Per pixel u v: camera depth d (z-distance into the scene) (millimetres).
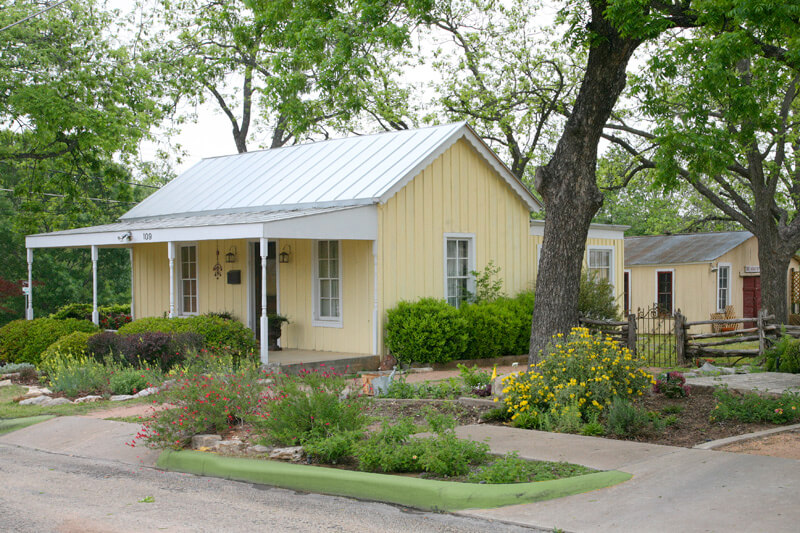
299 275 17547
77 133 22359
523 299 18078
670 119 13367
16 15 21031
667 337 23859
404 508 6695
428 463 7180
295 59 15383
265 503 6914
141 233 16984
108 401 12305
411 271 16656
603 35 11602
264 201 17984
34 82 21375
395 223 16344
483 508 6418
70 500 7098
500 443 8320
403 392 11625
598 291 18922
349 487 7203
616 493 6457
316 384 8953
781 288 20703
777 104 20969
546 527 5828
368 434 8758
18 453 9578
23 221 24625
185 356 13766
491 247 18531
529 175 33719
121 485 7727
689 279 26469
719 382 11641
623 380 9688
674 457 7457
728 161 12523
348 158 18438
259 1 15891
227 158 22484
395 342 15766
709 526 5504
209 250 19281
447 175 17500
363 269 16234
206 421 9312
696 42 12008
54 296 34500
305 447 8086
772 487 6301
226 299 18844
